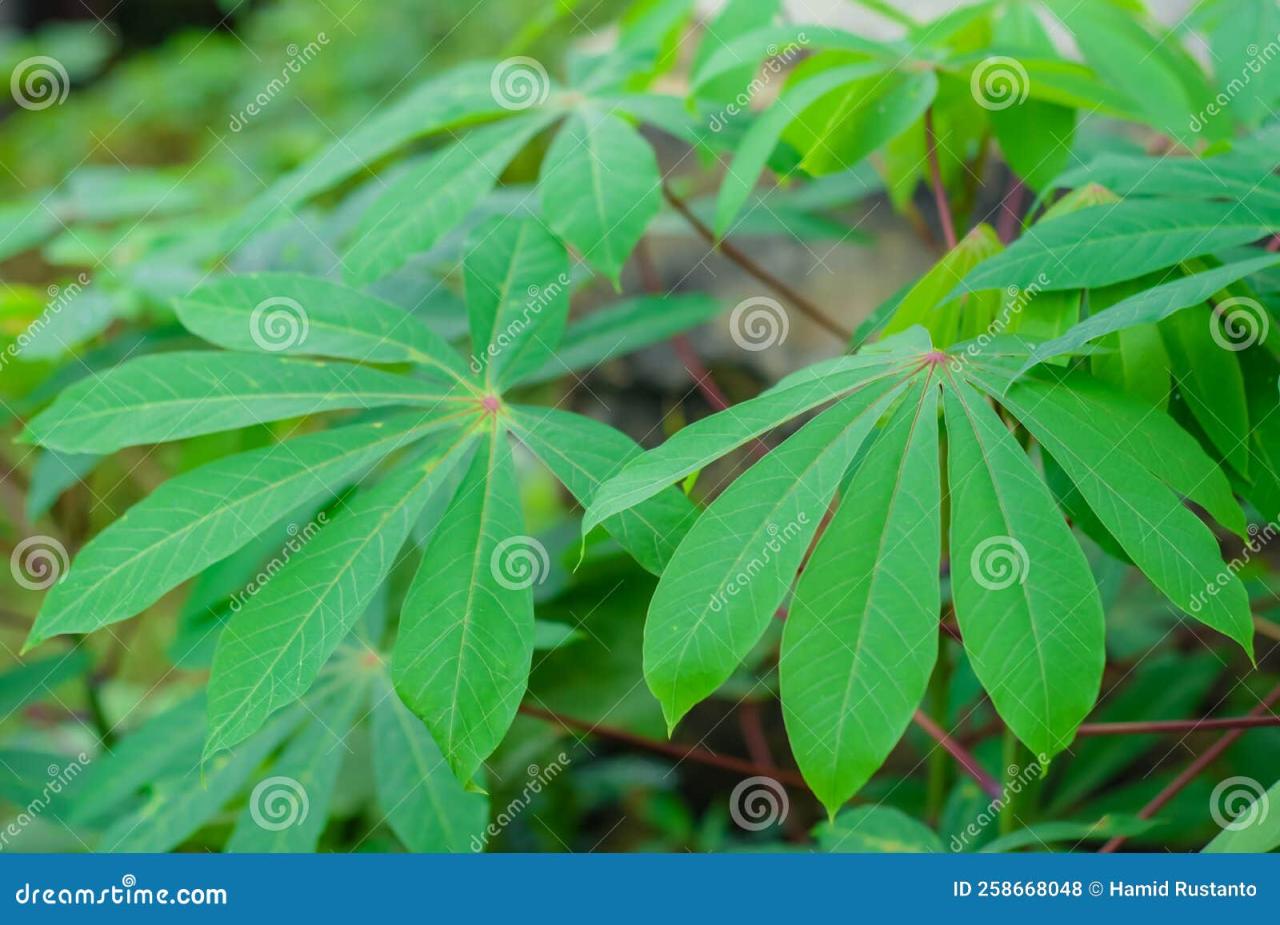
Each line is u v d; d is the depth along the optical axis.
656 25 0.89
